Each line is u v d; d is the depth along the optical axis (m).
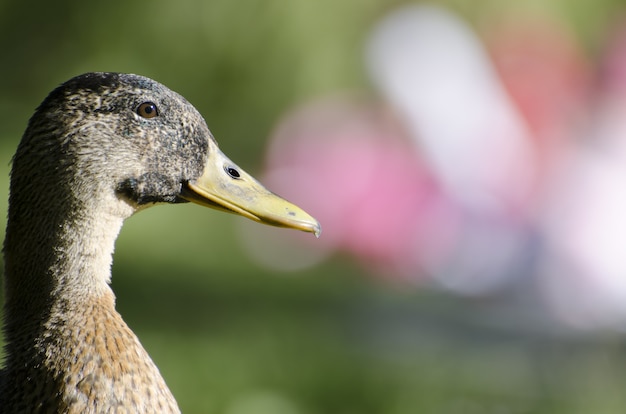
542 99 12.42
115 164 5.60
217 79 16.33
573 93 12.69
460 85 12.46
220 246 14.81
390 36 13.07
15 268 5.57
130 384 5.43
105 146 5.57
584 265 11.47
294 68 15.40
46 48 18.08
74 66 17.41
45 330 5.46
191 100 16.58
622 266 11.43
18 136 17.44
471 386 9.95
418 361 10.52
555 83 12.66
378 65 12.96
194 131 5.83
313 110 13.63
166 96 5.74
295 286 13.27
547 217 11.73
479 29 13.64
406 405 9.52
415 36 12.96
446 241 12.12
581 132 12.23
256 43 15.86
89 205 5.55
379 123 12.75
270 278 13.64
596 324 11.41
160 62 16.62
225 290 12.76
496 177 12.05
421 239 12.33
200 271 13.62
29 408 5.37
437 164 12.29
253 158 16.38
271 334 10.89
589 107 12.51
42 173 5.50
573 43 14.24
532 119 12.32
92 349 5.43
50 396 5.36
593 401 9.83
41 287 5.51
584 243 11.51
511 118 12.30
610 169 11.76
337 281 13.06
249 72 15.97
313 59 15.17
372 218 12.56
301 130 13.42
